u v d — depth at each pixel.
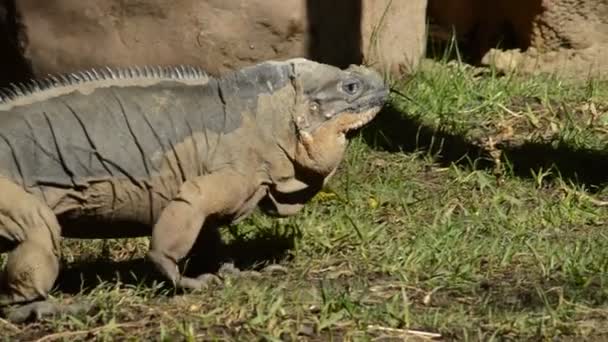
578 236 14.89
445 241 14.38
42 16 17.80
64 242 14.84
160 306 12.42
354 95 12.96
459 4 22.61
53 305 12.26
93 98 12.59
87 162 12.39
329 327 11.91
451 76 20.02
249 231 14.70
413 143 18.16
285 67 12.95
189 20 17.98
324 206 15.84
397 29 20.05
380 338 11.83
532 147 17.94
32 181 12.25
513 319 12.16
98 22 17.88
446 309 12.56
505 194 16.28
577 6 20.80
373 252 14.11
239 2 18.03
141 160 12.52
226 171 12.64
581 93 19.97
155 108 12.64
